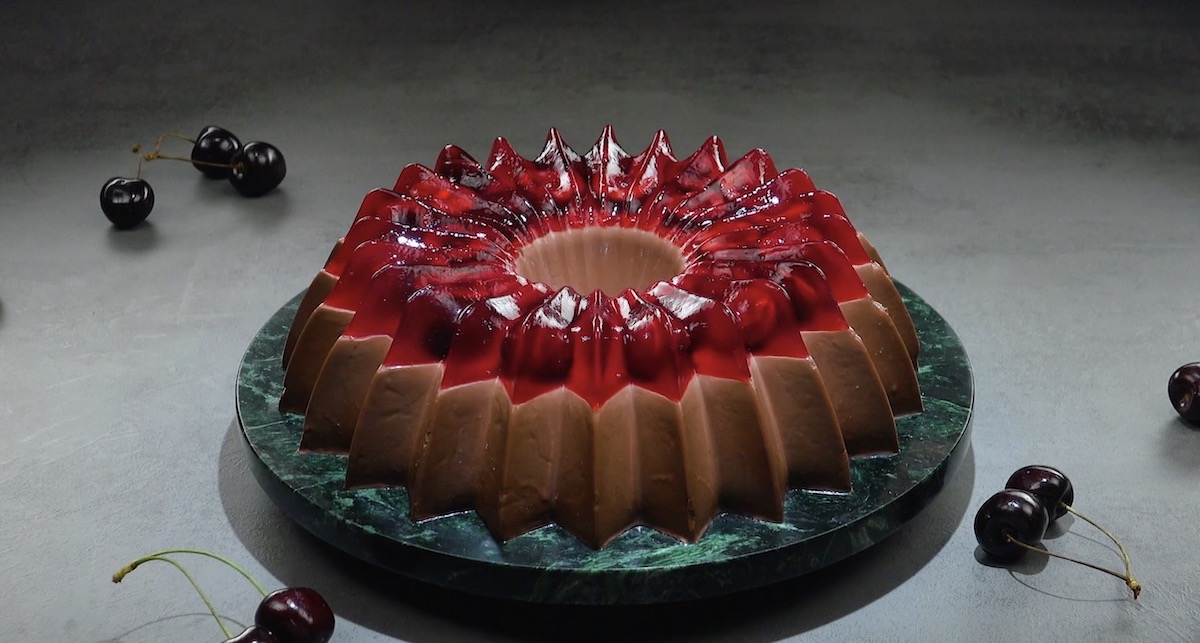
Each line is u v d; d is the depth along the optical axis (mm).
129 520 887
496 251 873
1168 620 834
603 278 917
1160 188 1179
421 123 1265
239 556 864
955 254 1106
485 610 826
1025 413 962
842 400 846
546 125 1260
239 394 893
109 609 838
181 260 1100
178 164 1220
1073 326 1034
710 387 816
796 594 840
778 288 830
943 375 907
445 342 827
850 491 833
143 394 975
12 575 854
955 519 888
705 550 800
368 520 817
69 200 1164
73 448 933
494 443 810
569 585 792
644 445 808
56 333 1023
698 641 812
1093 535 882
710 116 1273
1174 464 927
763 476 814
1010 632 826
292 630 793
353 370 845
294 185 1189
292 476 840
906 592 845
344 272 866
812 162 1211
